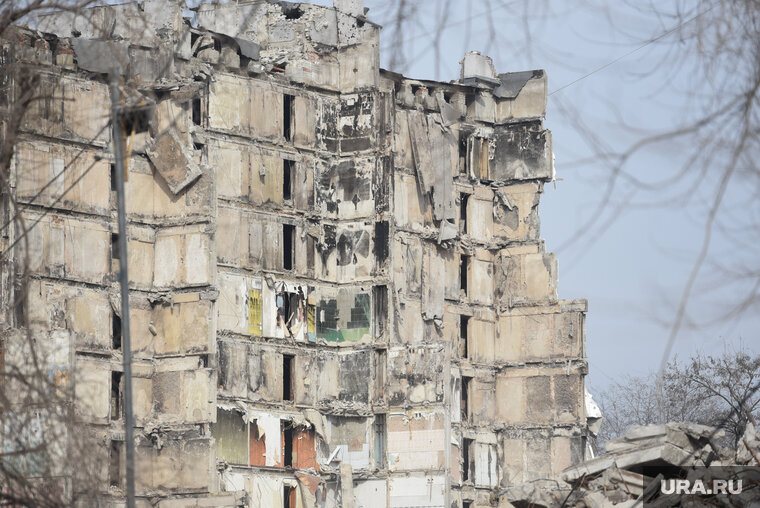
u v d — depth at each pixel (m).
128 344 116.94
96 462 117.94
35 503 112.81
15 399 117.12
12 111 116.81
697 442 152.88
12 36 121.62
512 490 158.50
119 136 117.31
